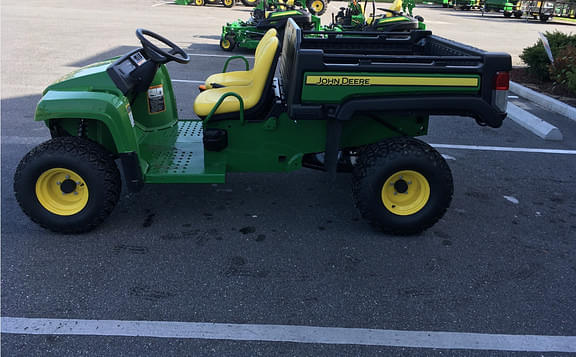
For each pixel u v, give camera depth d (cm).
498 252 343
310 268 316
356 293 292
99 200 336
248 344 248
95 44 1145
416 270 318
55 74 847
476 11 3095
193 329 257
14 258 316
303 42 467
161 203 405
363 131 372
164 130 443
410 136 377
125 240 343
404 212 351
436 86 325
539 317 275
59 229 341
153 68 378
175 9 2108
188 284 295
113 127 323
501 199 431
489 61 324
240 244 343
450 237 362
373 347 249
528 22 2366
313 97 323
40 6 1950
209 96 374
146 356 238
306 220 383
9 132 556
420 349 249
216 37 1387
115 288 289
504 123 677
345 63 335
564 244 357
